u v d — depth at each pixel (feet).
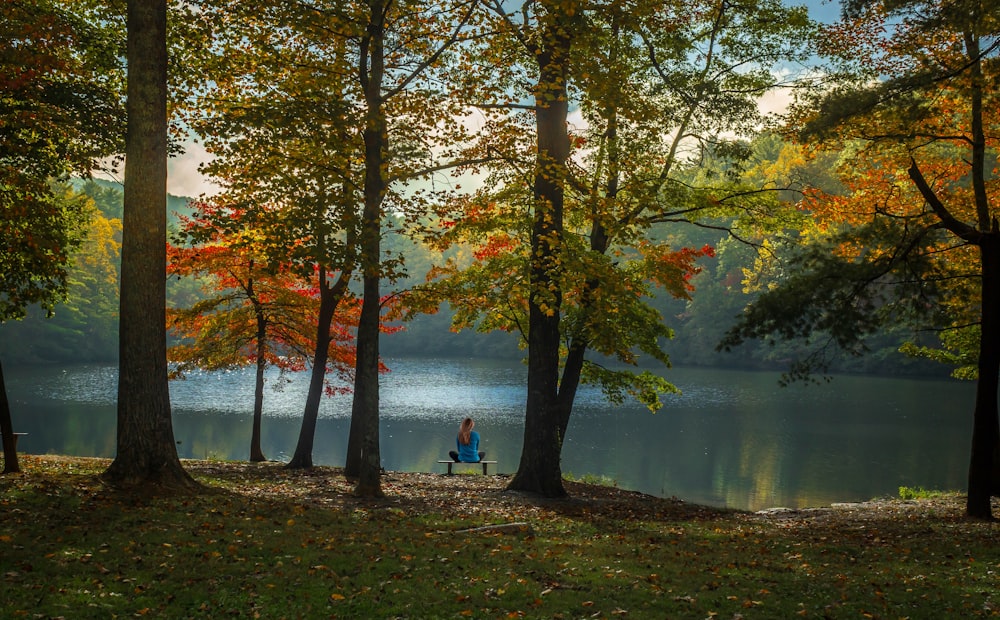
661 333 59.93
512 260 53.11
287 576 23.20
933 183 57.41
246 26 43.86
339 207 39.29
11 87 39.17
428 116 44.32
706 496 71.61
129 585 21.33
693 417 131.23
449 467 63.21
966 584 26.53
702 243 252.83
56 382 182.19
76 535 26.09
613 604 22.24
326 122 40.22
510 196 52.31
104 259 272.72
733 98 49.24
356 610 20.48
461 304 52.49
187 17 42.98
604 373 61.26
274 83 44.80
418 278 332.60
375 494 43.21
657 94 52.24
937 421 125.80
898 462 89.61
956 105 50.67
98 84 48.88
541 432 50.34
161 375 36.60
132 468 35.65
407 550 27.71
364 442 43.50
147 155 35.73
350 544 27.94
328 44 44.55
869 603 23.63
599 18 44.73
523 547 29.94
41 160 45.27
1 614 18.21
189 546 25.82
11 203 41.52
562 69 44.34
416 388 186.91
